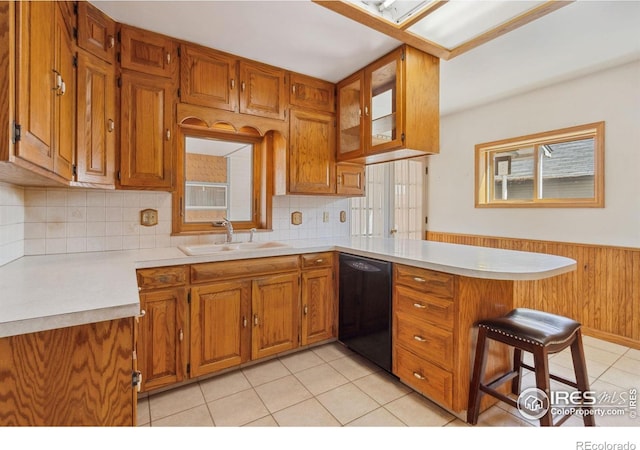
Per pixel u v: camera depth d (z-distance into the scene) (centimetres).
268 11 180
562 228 303
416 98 222
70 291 110
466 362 164
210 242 251
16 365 87
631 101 258
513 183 354
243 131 269
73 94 158
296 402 182
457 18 184
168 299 187
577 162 302
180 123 213
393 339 203
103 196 210
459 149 395
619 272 266
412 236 418
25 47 96
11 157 88
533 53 240
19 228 180
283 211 290
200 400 183
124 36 192
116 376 97
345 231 336
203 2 173
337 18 187
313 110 272
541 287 315
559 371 217
